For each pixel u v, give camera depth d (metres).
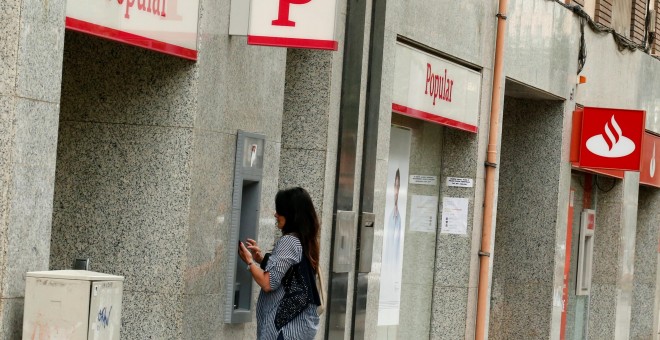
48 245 7.36
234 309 10.18
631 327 25.53
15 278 7.04
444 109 14.92
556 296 19.11
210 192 9.63
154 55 9.40
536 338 18.97
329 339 12.13
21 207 7.04
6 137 6.91
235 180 10.02
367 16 12.55
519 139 19.20
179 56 9.11
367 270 12.77
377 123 12.78
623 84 21.92
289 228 9.12
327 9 9.53
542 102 19.05
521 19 16.97
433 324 16.09
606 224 22.42
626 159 18.80
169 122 9.35
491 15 16.06
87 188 9.52
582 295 21.78
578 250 21.48
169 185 9.34
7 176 6.90
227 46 9.75
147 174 9.38
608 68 21.00
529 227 19.06
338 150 12.11
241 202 10.24
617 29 21.88
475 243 16.06
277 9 9.62
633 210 23.16
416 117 14.12
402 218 14.98
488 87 16.14
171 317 9.27
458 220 16.00
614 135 18.86
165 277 9.30
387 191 14.45
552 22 18.12
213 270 9.76
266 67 10.43
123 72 9.48
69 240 9.54
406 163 14.95
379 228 13.19
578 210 21.38
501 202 19.23
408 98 13.88
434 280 16.08
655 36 24.05
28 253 7.15
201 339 9.62
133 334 9.34
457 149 16.03
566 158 19.16
